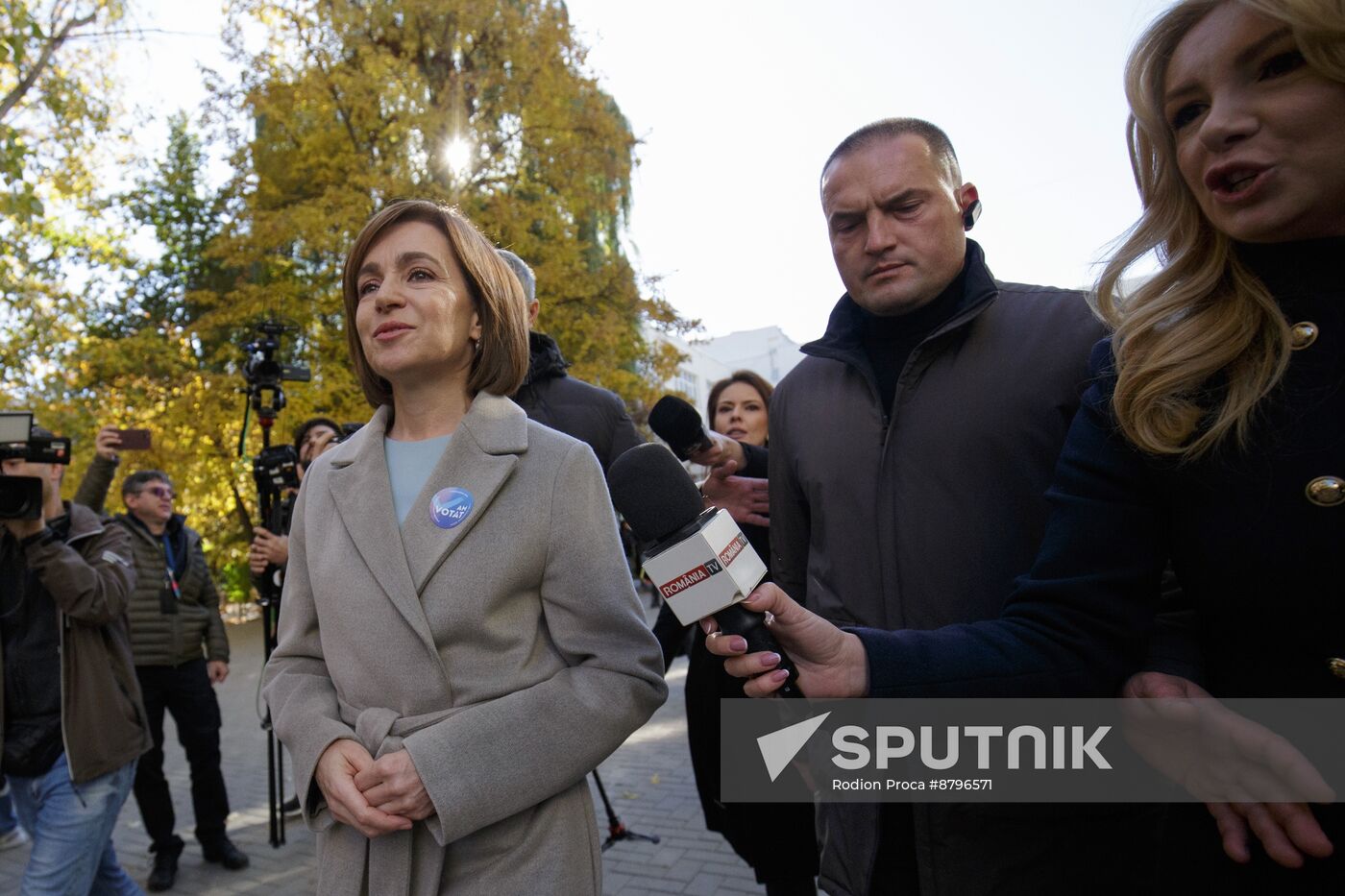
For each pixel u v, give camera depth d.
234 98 11.31
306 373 4.13
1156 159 1.17
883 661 1.12
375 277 1.57
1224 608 1.04
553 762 1.33
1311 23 0.86
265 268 12.50
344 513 1.48
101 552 3.00
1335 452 0.93
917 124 1.71
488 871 1.32
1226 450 1.00
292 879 3.91
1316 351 0.96
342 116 11.27
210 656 4.38
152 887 3.79
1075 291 1.64
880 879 1.59
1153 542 1.13
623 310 12.02
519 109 11.62
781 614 1.09
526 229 11.22
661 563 1.10
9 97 8.68
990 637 1.14
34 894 2.73
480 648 1.38
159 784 3.93
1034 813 1.42
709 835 4.14
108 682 2.91
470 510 1.40
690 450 2.36
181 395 11.91
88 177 10.52
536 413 2.46
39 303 11.48
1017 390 1.55
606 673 1.42
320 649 1.59
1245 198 0.97
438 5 11.16
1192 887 1.09
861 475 1.72
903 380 1.67
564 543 1.42
